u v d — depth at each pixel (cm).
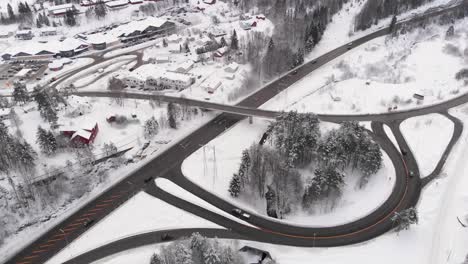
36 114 15625
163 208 11162
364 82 17712
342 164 11806
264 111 15125
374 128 14550
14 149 12169
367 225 10494
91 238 10238
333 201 10944
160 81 18175
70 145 13488
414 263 9306
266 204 11344
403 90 16975
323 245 9950
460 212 10600
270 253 9700
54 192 11569
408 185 11788
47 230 10550
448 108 15725
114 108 16162
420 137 13988
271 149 12988
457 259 9200
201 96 17262
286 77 19050
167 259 8838
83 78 19700
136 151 13638
